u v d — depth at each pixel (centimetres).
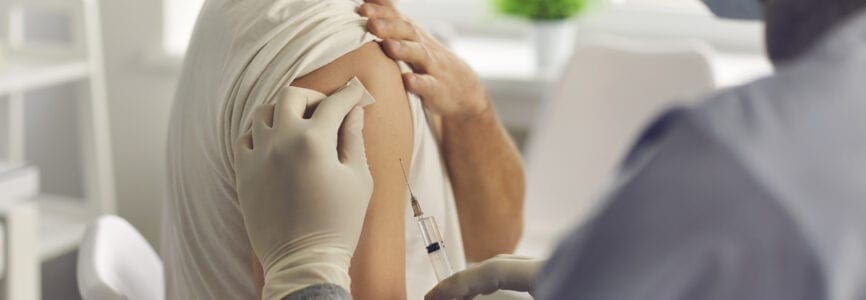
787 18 69
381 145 103
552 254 65
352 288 102
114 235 137
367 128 102
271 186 97
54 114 303
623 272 61
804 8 68
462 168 121
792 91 63
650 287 61
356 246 102
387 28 107
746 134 61
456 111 114
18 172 205
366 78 103
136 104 300
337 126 99
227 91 103
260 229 98
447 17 324
